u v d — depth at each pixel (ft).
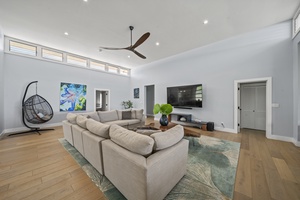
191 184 5.10
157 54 17.37
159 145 4.33
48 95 15.39
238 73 12.53
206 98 14.71
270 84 10.93
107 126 5.80
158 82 20.11
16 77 13.28
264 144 9.65
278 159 7.27
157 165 3.85
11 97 12.99
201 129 14.21
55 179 5.48
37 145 9.32
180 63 17.04
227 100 13.26
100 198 4.46
